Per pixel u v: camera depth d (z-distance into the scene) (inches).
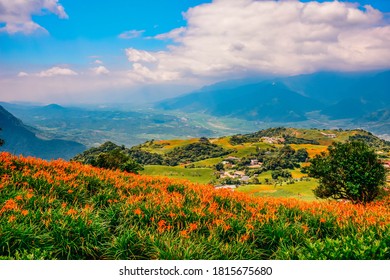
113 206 420.5
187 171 6309.1
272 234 362.6
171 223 382.0
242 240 351.6
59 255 308.8
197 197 489.1
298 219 417.4
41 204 398.0
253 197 542.6
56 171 560.7
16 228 301.9
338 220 398.9
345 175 813.9
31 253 280.8
